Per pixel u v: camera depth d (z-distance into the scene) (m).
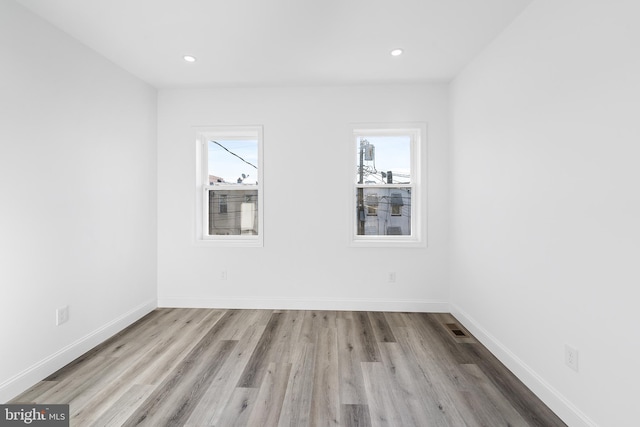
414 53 2.61
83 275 2.41
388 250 3.33
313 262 3.37
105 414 1.68
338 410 1.72
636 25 1.24
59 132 2.19
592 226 1.46
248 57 2.69
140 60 2.72
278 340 2.61
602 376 1.41
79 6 1.96
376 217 3.49
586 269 1.50
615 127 1.34
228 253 3.42
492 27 2.21
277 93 3.36
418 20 2.14
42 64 2.06
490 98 2.42
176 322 3.01
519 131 2.04
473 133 2.70
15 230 1.88
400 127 3.29
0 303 1.80
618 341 1.33
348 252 3.36
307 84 3.28
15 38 1.88
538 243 1.85
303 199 3.37
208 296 3.44
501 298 2.28
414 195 3.44
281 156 3.37
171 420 1.64
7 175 1.83
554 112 1.71
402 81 3.20
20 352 1.91
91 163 2.50
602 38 1.40
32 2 1.90
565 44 1.62
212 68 2.90
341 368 2.16
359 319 3.09
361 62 2.78
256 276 3.41
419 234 3.35
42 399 1.82
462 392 1.89
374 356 2.33
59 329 2.19
